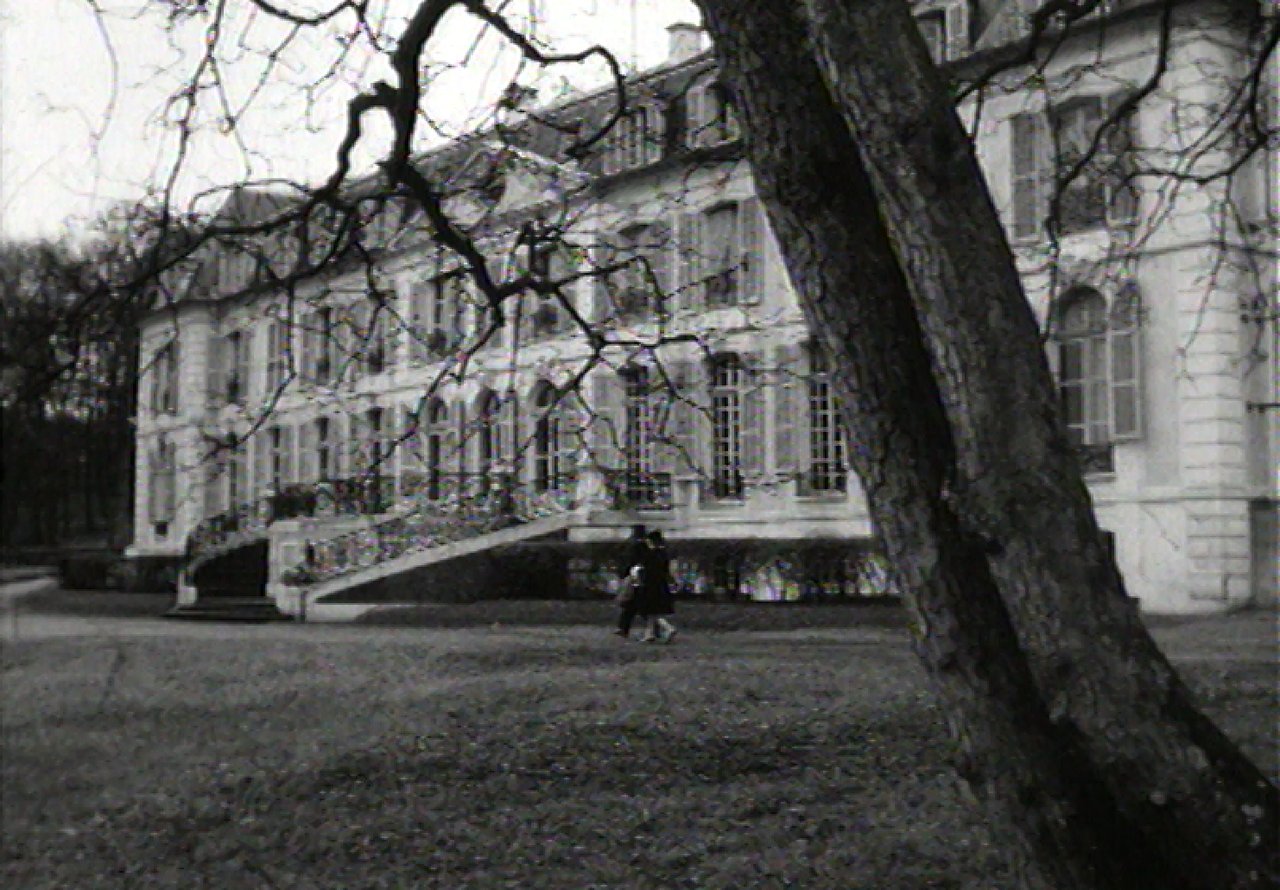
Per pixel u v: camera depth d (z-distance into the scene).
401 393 31.44
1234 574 19.06
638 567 17.08
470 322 26.81
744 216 24.70
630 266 9.64
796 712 10.50
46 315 7.30
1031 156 20.30
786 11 3.53
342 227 8.27
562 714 10.84
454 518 25.59
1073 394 20.91
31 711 13.16
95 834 8.45
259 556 28.77
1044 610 3.14
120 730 12.00
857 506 23.81
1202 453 19.20
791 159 3.49
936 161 3.25
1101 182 9.95
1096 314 20.47
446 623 21.92
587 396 25.95
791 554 22.05
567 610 21.86
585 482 25.45
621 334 25.45
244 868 7.56
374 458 9.36
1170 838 3.07
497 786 8.88
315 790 9.14
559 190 10.34
